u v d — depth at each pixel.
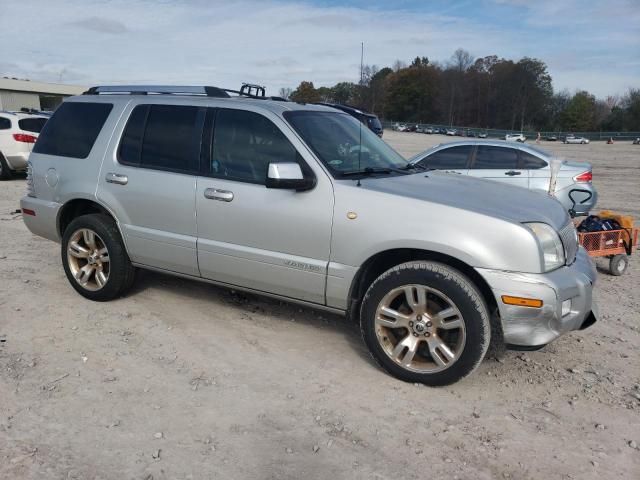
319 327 4.80
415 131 91.50
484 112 108.88
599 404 3.68
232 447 3.11
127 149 4.95
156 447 3.08
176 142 4.71
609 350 4.55
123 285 5.12
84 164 5.12
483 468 3.01
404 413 3.51
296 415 3.45
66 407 3.44
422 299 3.75
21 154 13.69
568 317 3.68
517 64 105.31
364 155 4.62
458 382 3.90
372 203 3.88
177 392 3.66
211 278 4.67
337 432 3.29
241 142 4.42
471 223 3.63
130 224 4.89
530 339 3.59
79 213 5.46
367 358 4.25
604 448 3.21
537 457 3.11
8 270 6.09
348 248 3.94
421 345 3.88
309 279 4.14
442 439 3.25
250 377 3.89
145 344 4.36
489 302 3.83
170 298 5.35
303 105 4.79
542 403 3.68
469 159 9.49
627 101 97.69
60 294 5.38
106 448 3.06
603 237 6.78
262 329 4.72
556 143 71.00
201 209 4.50
